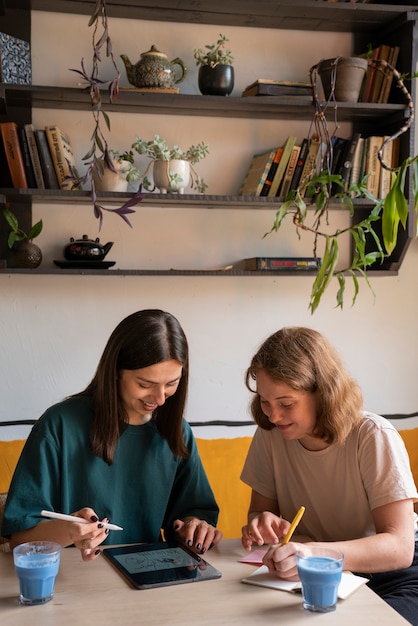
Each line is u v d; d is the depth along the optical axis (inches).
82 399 69.4
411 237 106.6
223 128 109.5
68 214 105.4
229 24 107.9
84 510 59.7
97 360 107.7
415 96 107.3
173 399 69.5
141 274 101.3
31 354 105.8
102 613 50.6
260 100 101.0
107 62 105.0
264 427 71.6
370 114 107.8
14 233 99.0
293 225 112.0
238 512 100.1
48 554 53.2
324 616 50.6
